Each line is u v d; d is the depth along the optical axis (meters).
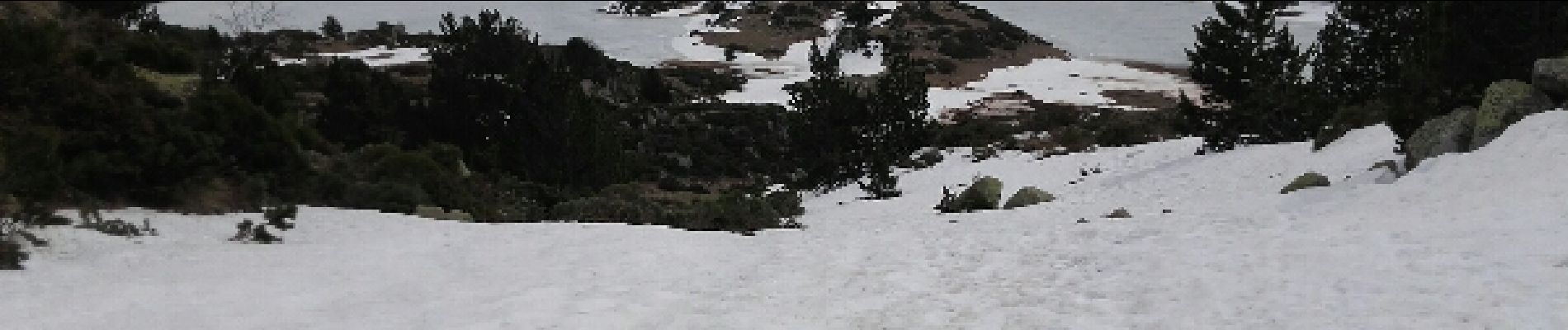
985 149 42.16
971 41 97.19
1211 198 20.38
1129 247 13.37
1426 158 17.56
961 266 12.95
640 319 9.82
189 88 21.88
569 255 14.51
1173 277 10.95
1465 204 13.17
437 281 12.02
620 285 11.82
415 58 76.88
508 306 10.38
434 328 9.31
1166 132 42.00
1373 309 8.70
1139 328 8.91
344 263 13.08
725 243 16.44
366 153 23.02
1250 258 11.52
